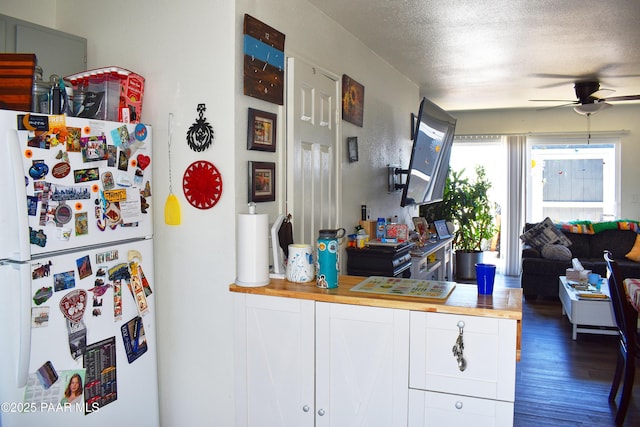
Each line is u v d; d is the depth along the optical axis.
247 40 2.27
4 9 2.52
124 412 2.05
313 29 2.96
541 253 6.07
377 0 2.88
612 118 7.15
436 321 1.89
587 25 3.40
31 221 1.68
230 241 2.27
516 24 3.36
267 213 2.50
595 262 5.87
